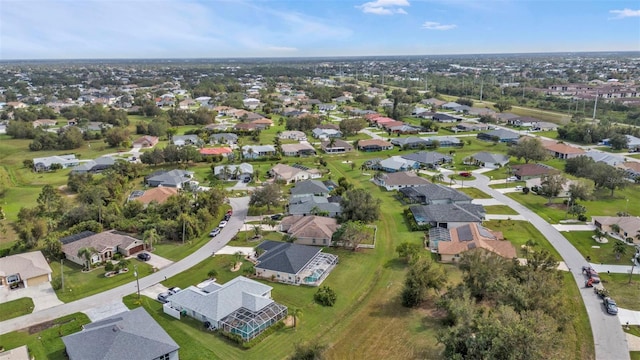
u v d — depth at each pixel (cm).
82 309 6844
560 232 9544
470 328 5053
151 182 13462
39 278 7688
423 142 18300
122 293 7312
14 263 7856
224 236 9638
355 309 6781
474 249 7200
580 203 11412
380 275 7819
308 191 12006
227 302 6544
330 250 8869
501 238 9131
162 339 5666
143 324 5903
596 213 10638
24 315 6694
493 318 5153
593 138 18538
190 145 17512
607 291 7019
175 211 10244
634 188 12638
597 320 6341
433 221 9919
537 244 8862
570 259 8250
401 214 10875
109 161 15700
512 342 4522
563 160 15950
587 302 6806
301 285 7500
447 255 8275
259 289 7019
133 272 8006
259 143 19500
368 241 9256
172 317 6606
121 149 18675
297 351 5331
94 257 8369
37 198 12250
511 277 6419
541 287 5959
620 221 9350
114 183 12450
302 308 6800
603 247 8738
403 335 6100
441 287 6869
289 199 11644
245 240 9388
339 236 8962
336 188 12344
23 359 5653
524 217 10481
